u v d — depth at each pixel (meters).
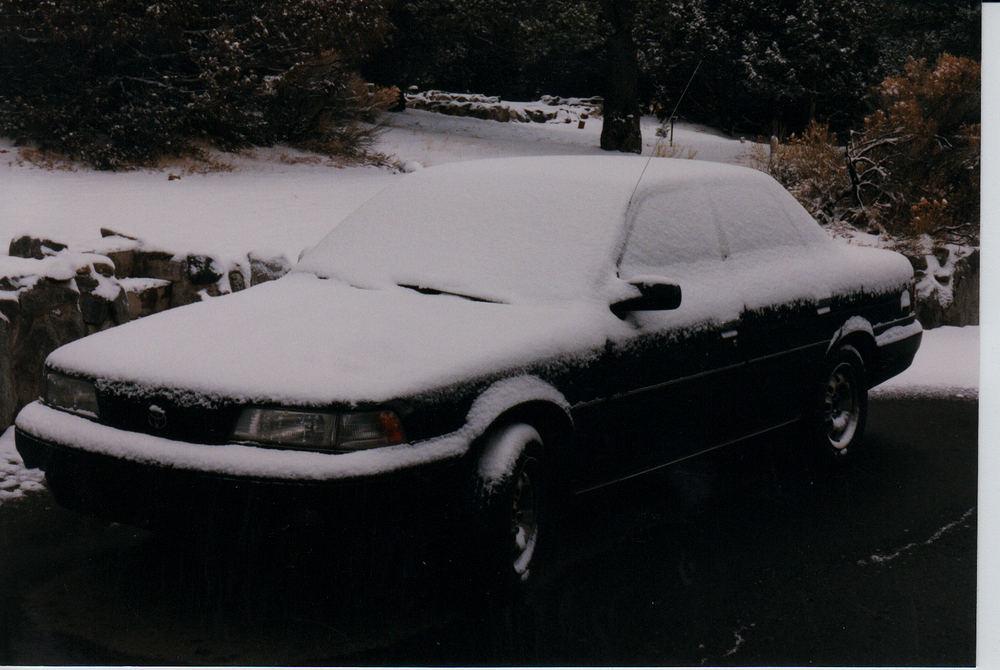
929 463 5.75
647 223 4.66
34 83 14.52
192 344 3.91
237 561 3.93
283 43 16.53
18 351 5.64
